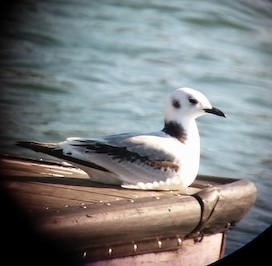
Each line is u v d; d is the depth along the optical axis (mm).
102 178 8156
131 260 7434
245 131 16266
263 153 15289
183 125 8352
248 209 8750
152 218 7398
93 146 8070
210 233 8320
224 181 8867
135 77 18469
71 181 8164
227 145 15531
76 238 6832
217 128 16250
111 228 7051
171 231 7719
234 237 11148
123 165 8055
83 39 20219
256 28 22016
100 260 7129
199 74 18922
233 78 18875
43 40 20031
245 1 22859
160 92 17719
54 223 6715
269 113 17469
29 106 16422
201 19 22078
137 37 20641
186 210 7750
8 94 16906
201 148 15281
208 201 7973
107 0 22625
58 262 6801
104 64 19047
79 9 21922
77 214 6887
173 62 19531
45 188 7793
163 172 8109
